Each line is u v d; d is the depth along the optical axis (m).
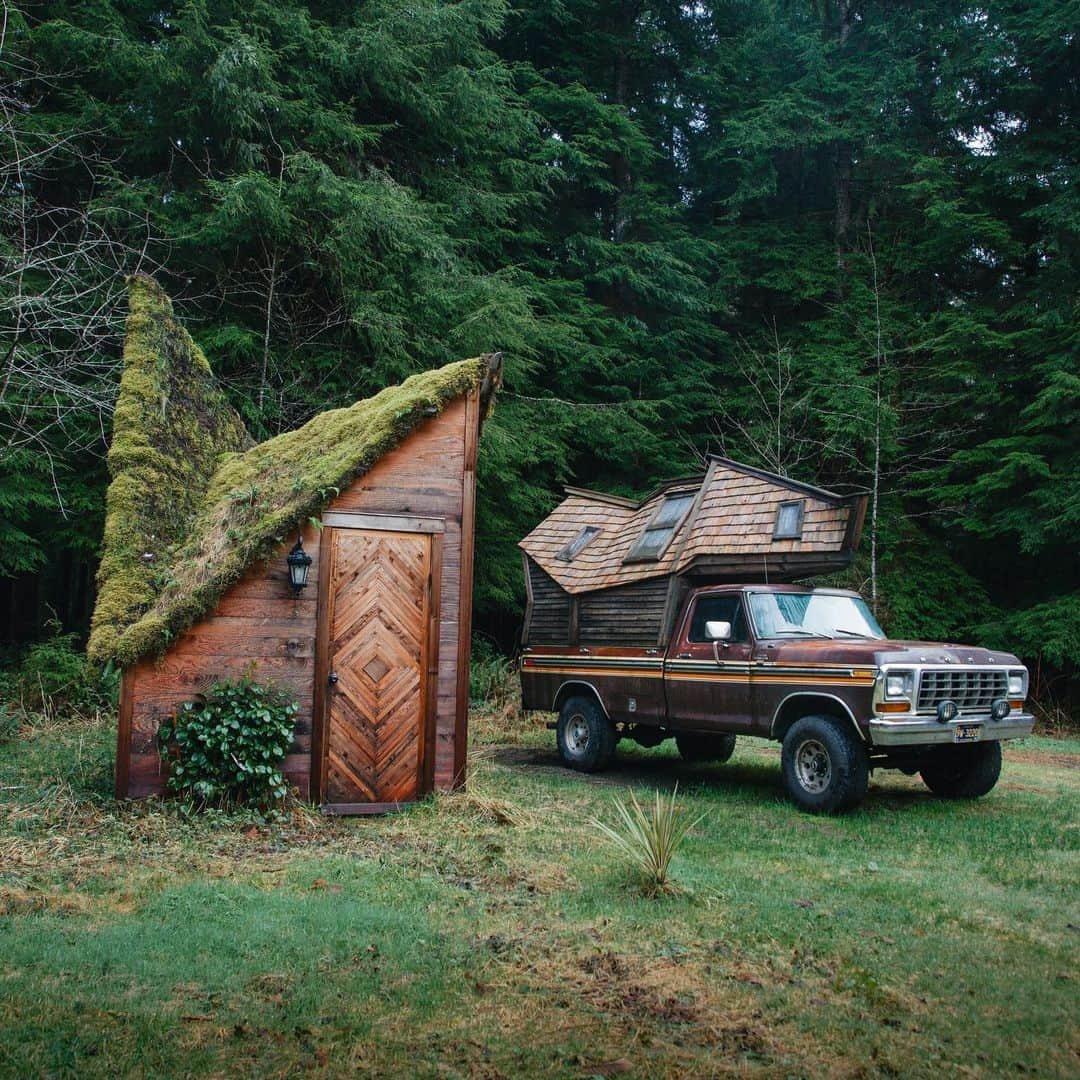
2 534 12.71
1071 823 7.83
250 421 14.18
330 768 7.53
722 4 23.88
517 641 19.78
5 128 11.61
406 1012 3.97
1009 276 20.52
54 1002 3.95
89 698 12.30
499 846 6.55
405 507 7.94
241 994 4.10
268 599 7.54
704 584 10.08
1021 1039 3.80
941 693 7.85
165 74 13.21
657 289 20.45
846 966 4.55
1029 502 17.36
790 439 19.61
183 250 14.27
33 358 11.05
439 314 15.59
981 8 19.91
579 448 20.33
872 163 22.23
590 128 21.33
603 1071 3.51
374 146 16.62
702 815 7.56
